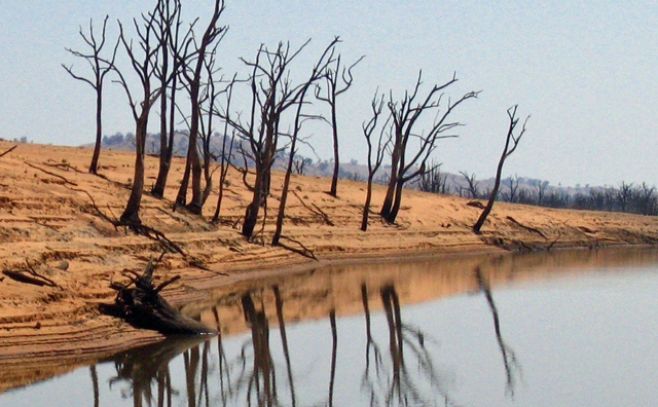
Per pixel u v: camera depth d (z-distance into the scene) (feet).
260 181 154.92
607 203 510.58
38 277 82.58
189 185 175.73
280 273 144.46
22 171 126.41
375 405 67.97
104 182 142.82
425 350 87.86
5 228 96.43
